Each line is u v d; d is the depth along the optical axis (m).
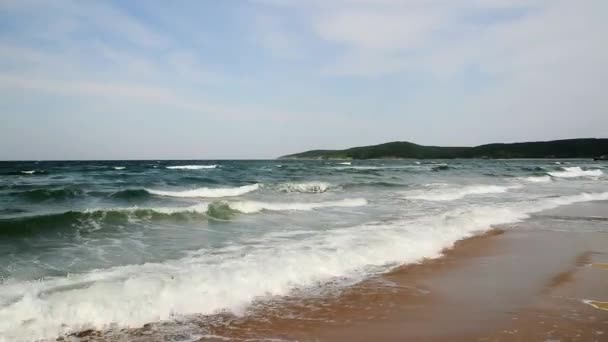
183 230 10.17
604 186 26.42
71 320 4.63
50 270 6.60
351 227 10.59
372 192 20.56
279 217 12.32
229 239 9.09
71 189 17.62
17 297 5.20
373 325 4.81
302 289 6.00
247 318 4.96
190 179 28.81
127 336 4.43
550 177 34.69
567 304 5.53
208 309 5.15
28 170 44.59
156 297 5.26
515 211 14.32
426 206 15.18
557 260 8.06
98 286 5.39
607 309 5.36
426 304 5.52
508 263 7.80
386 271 7.04
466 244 9.40
